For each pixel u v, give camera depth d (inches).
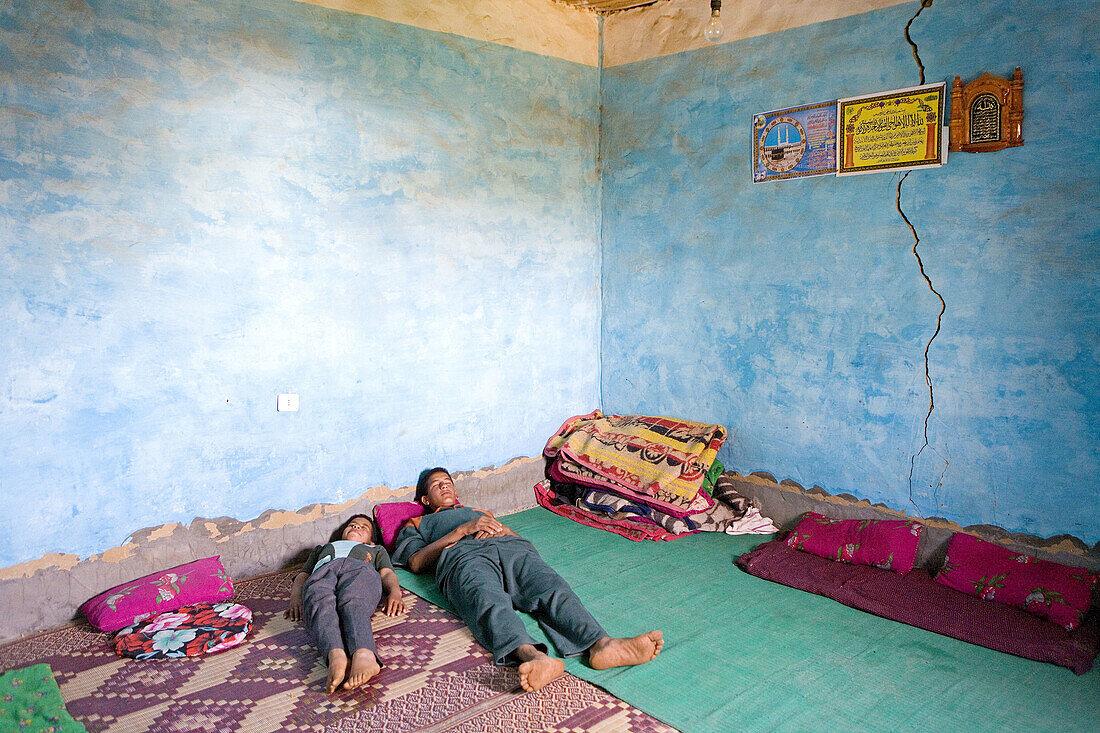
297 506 158.9
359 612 120.6
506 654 113.0
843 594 140.3
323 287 159.2
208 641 121.6
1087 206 132.3
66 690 109.9
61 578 130.8
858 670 114.5
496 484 194.1
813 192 168.9
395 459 173.5
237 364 148.6
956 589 141.0
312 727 100.4
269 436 153.8
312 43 153.4
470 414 187.3
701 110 187.9
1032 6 135.9
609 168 211.3
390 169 167.3
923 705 105.0
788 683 110.6
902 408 158.6
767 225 177.6
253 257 149.0
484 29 181.9
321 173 156.8
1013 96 138.1
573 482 195.9
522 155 193.0
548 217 200.8
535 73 194.1
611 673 113.3
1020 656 118.6
